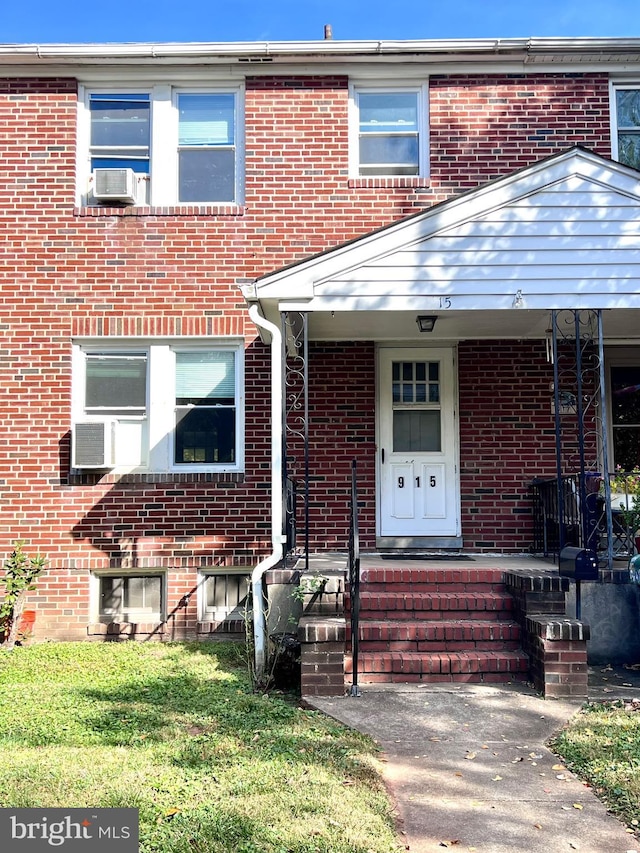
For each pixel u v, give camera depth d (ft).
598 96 29.86
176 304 29.09
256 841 11.53
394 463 29.78
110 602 28.81
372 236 23.08
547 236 23.15
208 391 29.45
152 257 29.27
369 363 29.73
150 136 30.19
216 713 17.97
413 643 21.48
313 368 29.73
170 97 30.19
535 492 29.27
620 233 23.11
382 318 25.64
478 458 29.68
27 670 22.67
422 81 30.25
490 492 29.55
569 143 29.71
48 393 28.71
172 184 30.01
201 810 12.55
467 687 20.08
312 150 29.68
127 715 17.89
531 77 29.99
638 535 24.26
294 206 29.48
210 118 30.40
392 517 29.55
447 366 30.09
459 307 23.04
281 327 25.72
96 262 29.19
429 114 29.89
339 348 29.81
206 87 30.32
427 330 27.12
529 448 29.66
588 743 16.02
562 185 23.22
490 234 23.13
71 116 29.63
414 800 13.56
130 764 14.58
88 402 29.35
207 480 28.60
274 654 21.27
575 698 19.13
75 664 23.39
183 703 18.83
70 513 28.32
